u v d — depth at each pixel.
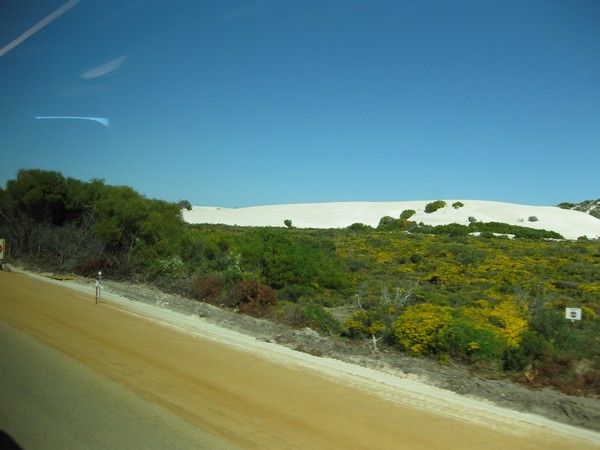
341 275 24.91
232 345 12.27
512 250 47.16
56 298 18.03
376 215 100.19
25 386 7.88
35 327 12.50
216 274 23.62
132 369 9.23
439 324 12.98
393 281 26.94
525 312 15.70
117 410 7.05
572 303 20.69
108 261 28.25
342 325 16.83
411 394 9.09
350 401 8.30
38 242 36.09
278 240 26.14
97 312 15.66
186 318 16.50
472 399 9.31
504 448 6.68
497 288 25.12
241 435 6.45
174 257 26.52
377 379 10.07
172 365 9.76
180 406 7.40
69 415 6.75
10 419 6.52
